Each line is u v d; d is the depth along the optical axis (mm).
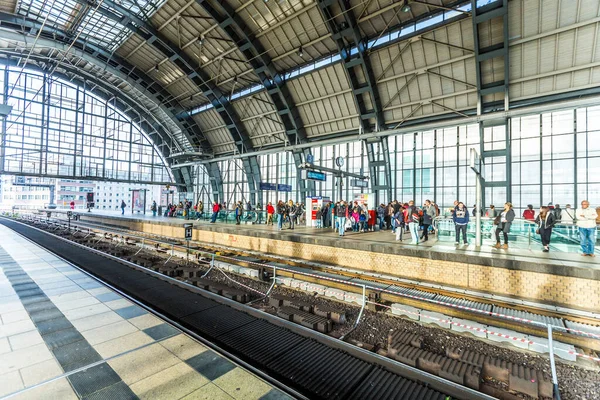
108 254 11188
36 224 23000
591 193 14016
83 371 3275
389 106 18891
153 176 35125
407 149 19328
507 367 3811
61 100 28500
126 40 22562
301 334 4805
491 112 15148
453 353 4184
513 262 6734
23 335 4160
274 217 19562
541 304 5965
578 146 14352
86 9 18750
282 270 8617
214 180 31297
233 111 25734
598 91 13602
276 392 2979
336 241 9945
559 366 4418
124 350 3768
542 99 14938
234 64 21922
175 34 20625
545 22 12914
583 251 7531
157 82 27109
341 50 17078
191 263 11430
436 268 7848
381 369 3787
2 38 18859
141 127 34094
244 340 4512
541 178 15141
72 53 22047
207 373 3289
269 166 26719
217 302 6238
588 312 5500
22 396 2818
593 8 12055
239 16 17984
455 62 15578
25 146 26281
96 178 30375
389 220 15070
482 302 6391
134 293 6742
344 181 22094
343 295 7074
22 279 7148
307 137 23719
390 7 14742
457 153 17531
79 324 4562
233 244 13953
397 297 6508
